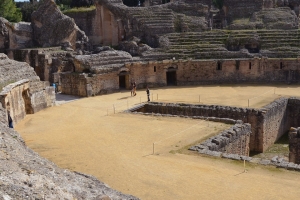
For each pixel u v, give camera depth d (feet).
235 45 175.32
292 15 194.90
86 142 84.23
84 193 32.55
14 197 26.07
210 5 215.92
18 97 106.52
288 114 131.85
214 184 57.88
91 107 125.49
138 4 266.57
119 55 160.56
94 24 197.88
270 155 108.78
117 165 67.87
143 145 80.53
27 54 163.73
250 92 142.72
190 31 186.80
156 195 54.24
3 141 40.68
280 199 52.39
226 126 95.20
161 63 164.66
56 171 36.94
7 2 214.90
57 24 181.16
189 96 139.13
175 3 197.36
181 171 63.82
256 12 202.69
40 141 85.97
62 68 165.07
